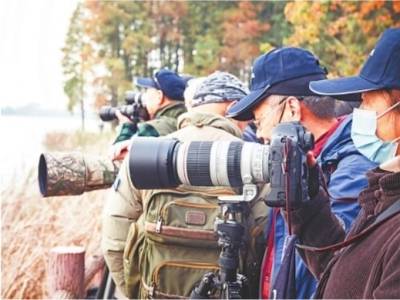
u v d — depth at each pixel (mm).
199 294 1951
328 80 1733
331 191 1848
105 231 2436
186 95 2939
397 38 1572
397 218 1387
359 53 9641
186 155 1670
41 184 2646
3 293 4066
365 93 1637
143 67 14070
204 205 2123
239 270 2125
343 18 9688
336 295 1444
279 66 2047
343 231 1693
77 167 2637
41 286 4141
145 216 2205
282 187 1555
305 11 10031
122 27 14172
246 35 12375
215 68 12867
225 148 1646
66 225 4648
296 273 1956
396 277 1261
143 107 3918
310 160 1619
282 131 1597
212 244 2115
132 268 2285
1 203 4566
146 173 1693
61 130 8625
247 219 2092
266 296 2088
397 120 1578
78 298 3361
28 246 4312
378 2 9414
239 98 2488
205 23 13148
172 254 2145
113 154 2740
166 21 13656
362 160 1843
